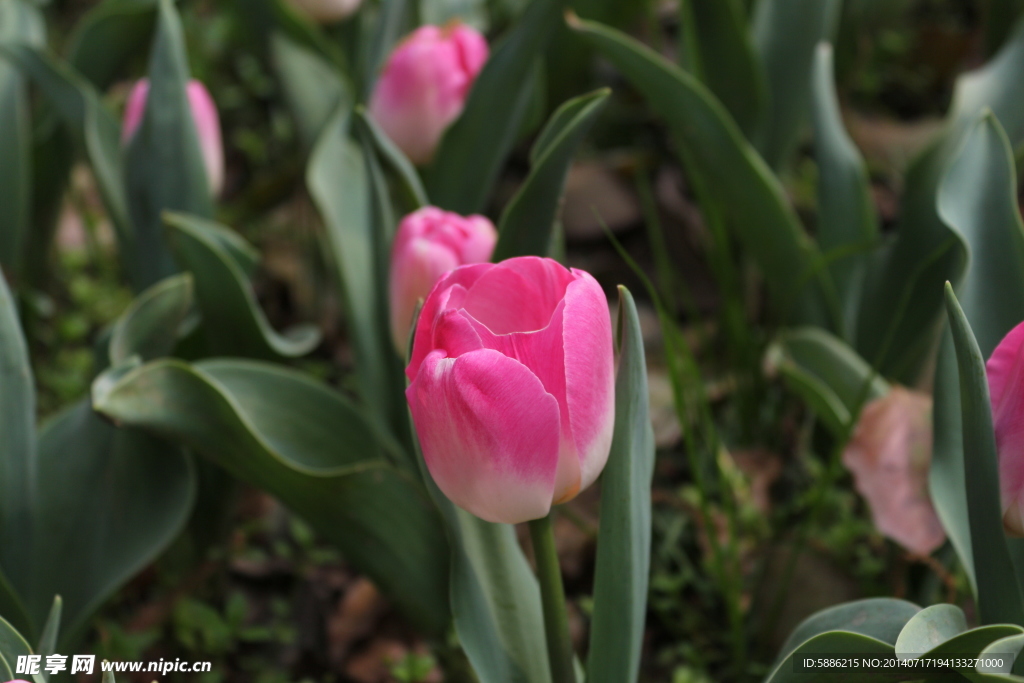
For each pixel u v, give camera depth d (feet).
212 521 2.44
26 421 2.10
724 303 3.04
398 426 2.37
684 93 2.50
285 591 2.60
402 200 2.33
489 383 1.73
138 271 2.56
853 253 2.69
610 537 1.88
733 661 2.44
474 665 1.90
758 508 2.68
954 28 4.87
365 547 2.21
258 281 3.65
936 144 2.57
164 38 2.43
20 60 2.55
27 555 2.13
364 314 2.38
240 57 4.66
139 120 2.46
